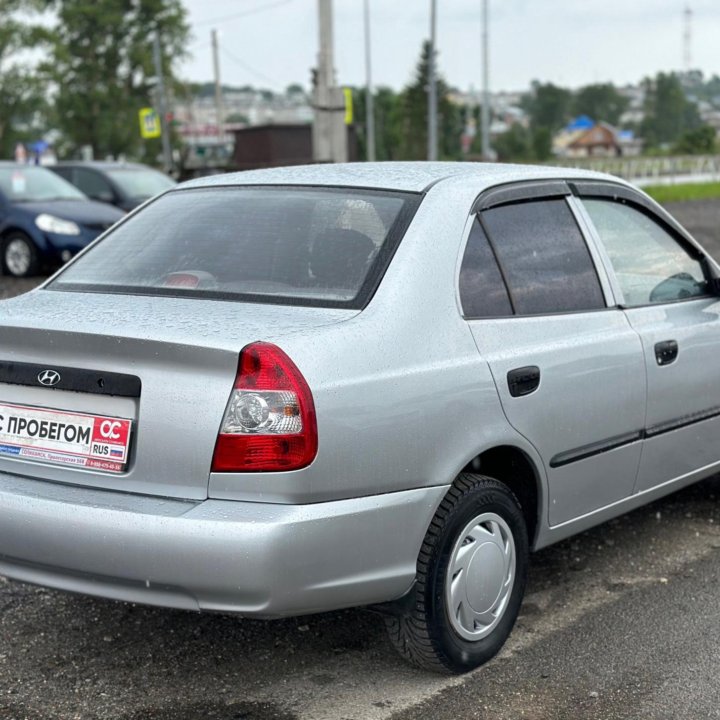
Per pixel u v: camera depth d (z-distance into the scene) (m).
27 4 58.62
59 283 4.07
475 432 3.63
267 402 3.17
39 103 60.06
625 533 5.23
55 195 16.11
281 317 3.42
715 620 4.22
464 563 3.66
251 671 3.80
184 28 79.12
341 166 4.38
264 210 4.04
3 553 3.41
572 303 4.20
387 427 3.35
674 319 4.69
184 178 26.25
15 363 3.54
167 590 3.21
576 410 4.05
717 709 3.52
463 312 3.72
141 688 3.68
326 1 17.84
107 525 3.20
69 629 4.14
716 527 5.31
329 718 3.47
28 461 3.51
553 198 4.34
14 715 3.49
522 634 4.09
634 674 3.76
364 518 3.30
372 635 4.10
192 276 3.79
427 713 3.50
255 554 3.10
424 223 3.76
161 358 3.26
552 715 3.48
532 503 4.05
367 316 3.45
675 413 4.64
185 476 3.23
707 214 24.44
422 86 101.31
